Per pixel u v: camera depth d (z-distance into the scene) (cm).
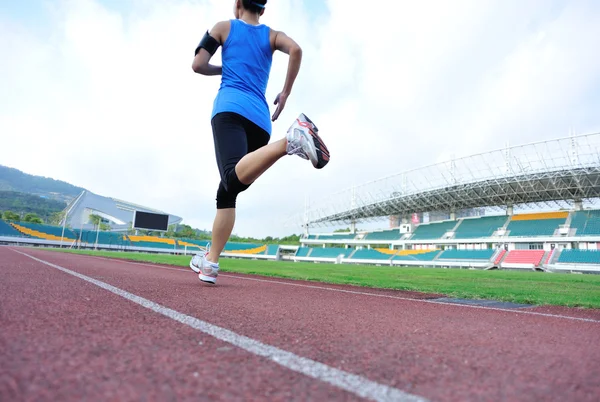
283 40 312
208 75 324
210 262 362
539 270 3325
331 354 114
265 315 191
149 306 190
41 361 89
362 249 4950
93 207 8338
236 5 330
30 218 7950
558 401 81
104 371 85
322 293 376
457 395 82
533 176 3534
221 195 340
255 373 90
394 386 86
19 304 171
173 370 89
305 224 6338
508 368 107
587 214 3697
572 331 189
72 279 329
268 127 314
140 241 5925
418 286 626
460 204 4616
